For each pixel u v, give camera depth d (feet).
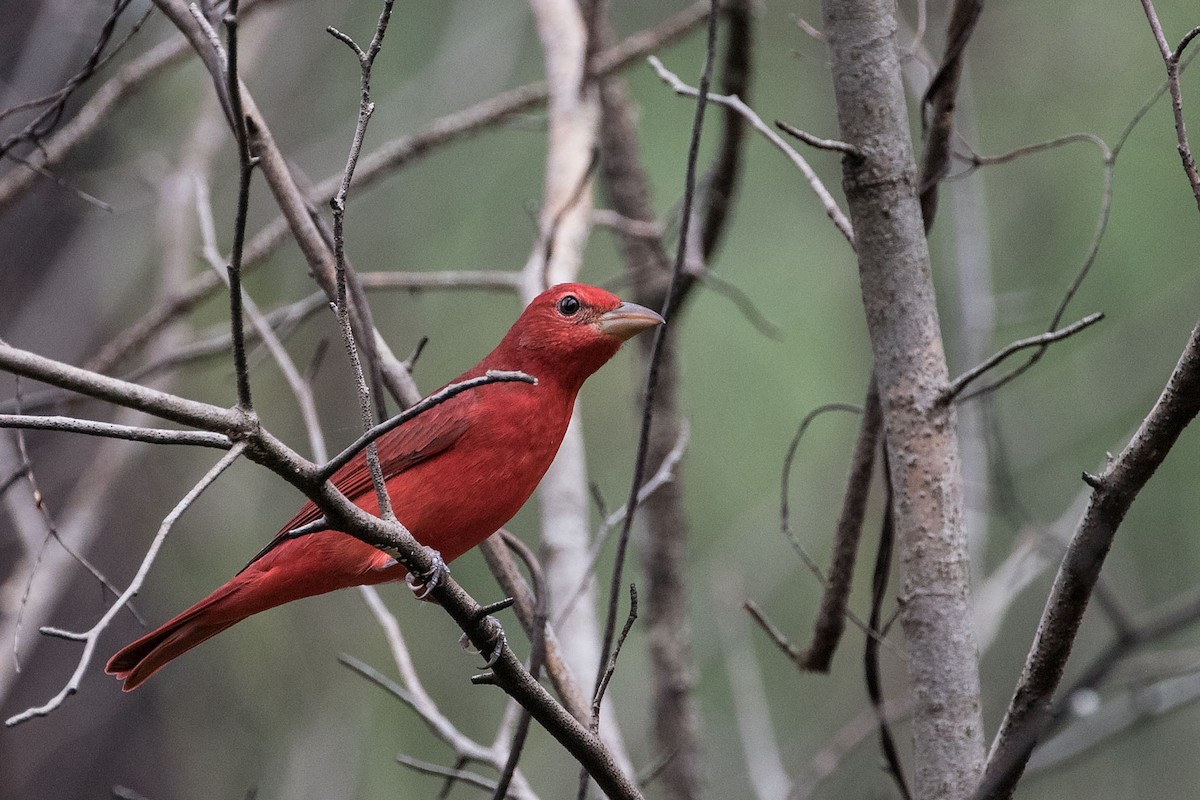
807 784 30.50
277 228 34.27
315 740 41.32
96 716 40.93
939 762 19.08
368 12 50.37
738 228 48.24
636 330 25.55
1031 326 46.83
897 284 19.98
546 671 23.09
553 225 29.17
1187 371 15.42
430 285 32.60
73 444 39.55
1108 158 21.40
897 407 19.93
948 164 21.79
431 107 47.88
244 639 44.75
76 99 40.86
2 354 13.39
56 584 32.73
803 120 48.08
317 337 48.83
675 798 34.37
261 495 45.98
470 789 42.83
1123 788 42.09
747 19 32.37
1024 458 44.11
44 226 40.65
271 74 48.24
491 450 24.31
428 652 45.52
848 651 44.93
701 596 46.06
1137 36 44.83
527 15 49.08
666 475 25.49
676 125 47.96
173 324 36.17
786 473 24.14
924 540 19.60
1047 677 17.22
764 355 47.29
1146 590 41.96
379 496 16.61
